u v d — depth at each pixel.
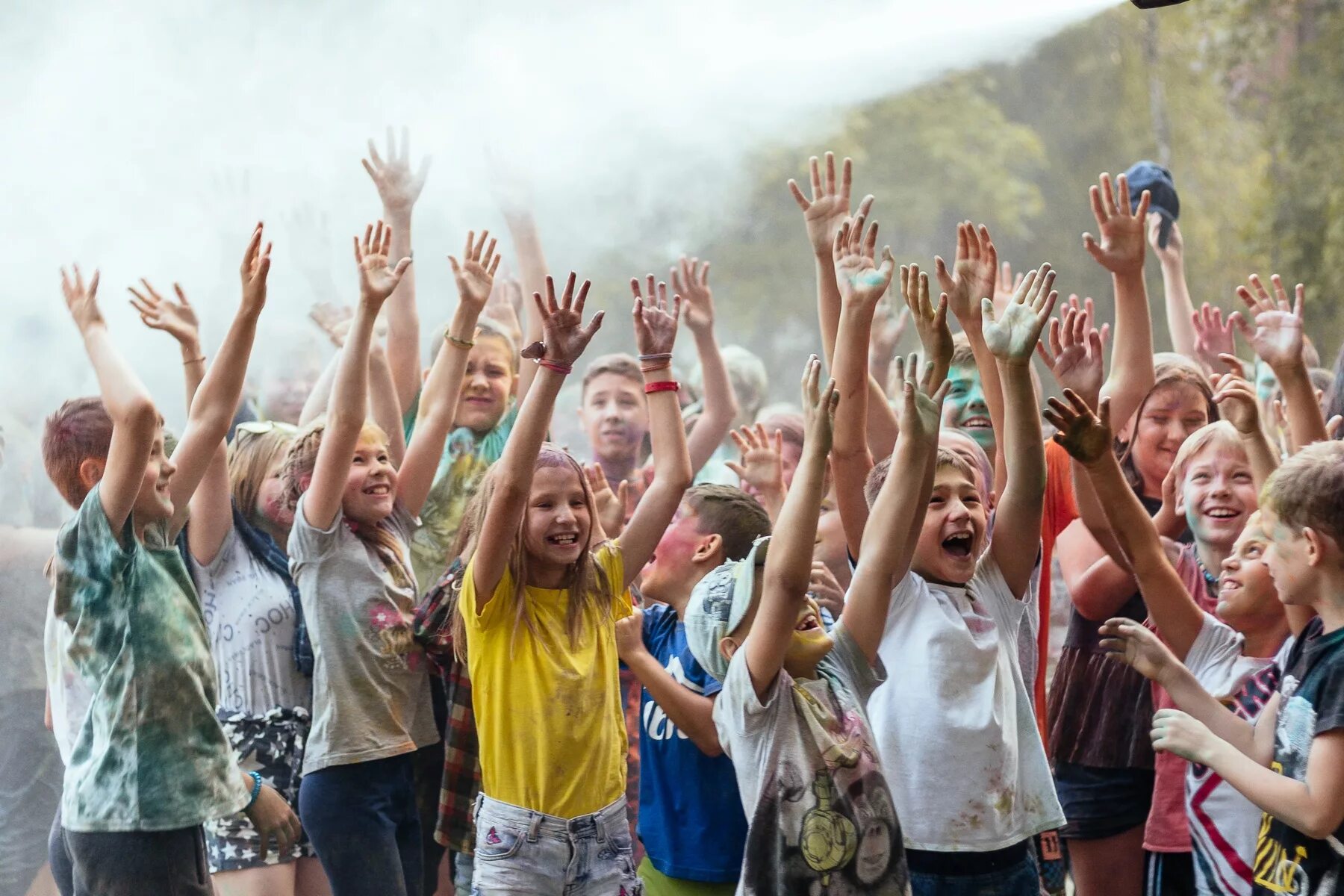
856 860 3.65
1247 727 3.94
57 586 4.16
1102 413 4.12
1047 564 4.98
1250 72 19.70
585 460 8.27
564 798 4.05
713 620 3.91
